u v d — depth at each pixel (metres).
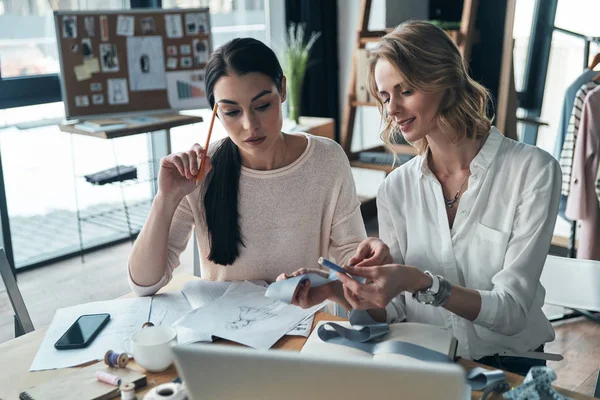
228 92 1.47
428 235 1.53
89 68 3.55
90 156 4.00
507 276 1.39
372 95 1.57
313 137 1.74
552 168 1.43
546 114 3.54
